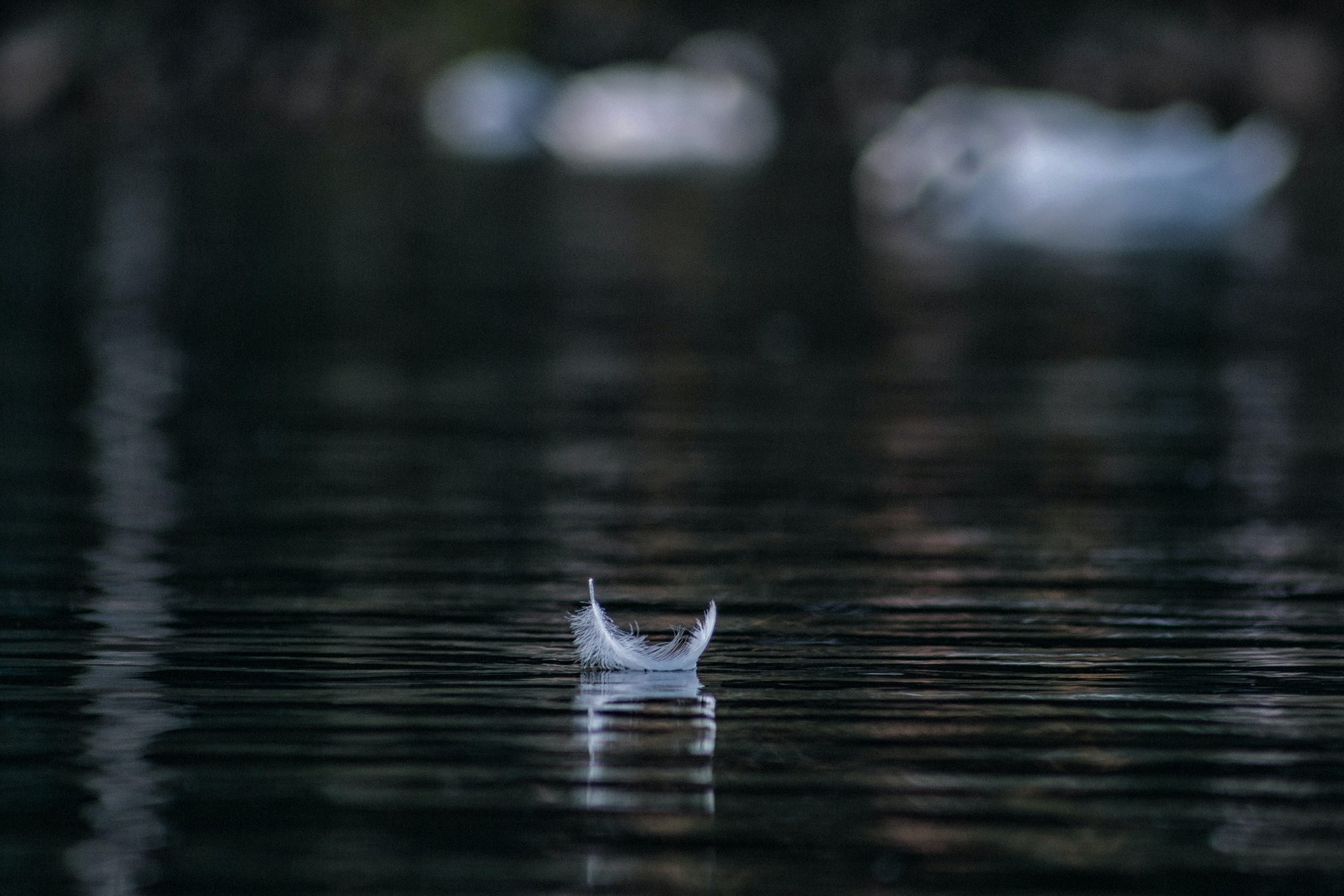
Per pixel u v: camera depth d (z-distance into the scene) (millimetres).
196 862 11594
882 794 12734
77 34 105375
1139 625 17453
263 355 35875
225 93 107312
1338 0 104875
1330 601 18469
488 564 19828
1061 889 11305
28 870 11461
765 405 30766
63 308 42125
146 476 24609
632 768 13219
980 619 17641
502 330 39906
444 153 100000
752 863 11609
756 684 15312
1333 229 65062
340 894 11188
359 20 109125
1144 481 24766
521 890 11242
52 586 18688
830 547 20844
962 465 25812
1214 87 102938
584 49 111938
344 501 23141
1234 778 13109
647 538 21219
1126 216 70375
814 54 109062
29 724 14141
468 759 13375
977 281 49688
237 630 17000
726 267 53094
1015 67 104875
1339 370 34531
